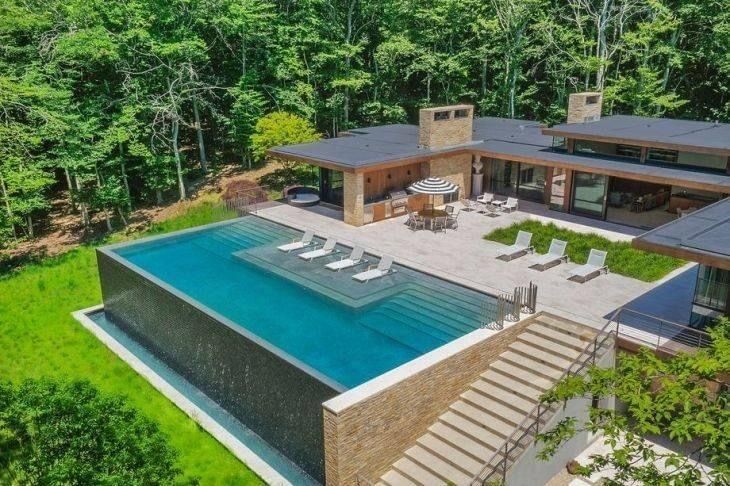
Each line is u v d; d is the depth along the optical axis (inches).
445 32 1809.8
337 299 723.4
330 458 487.5
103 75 1418.6
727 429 286.2
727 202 703.7
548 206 1079.6
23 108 1161.4
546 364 586.9
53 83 1256.8
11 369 730.8
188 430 605.6
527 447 499.5
